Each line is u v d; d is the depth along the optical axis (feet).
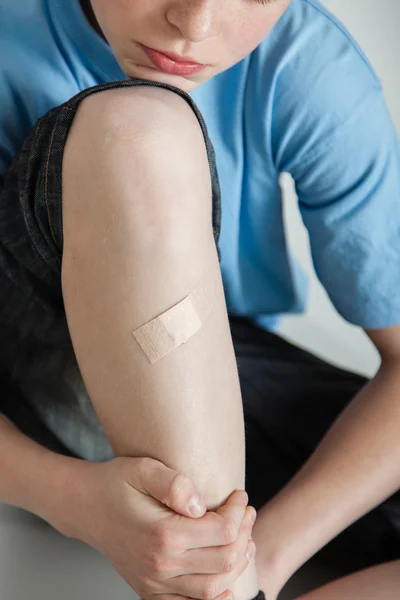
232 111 3.75
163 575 2.77
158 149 2.62
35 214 2.95
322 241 3.85
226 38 2.98
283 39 3.66
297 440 4.10
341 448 3.56
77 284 2.74
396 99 7.04
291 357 4.52
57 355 3.46
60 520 3.03
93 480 2.88
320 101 3.65
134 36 2.96
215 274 2.77
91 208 2.65
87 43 3.54
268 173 3.89
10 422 3.36
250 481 3.99
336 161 3.72
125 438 2.77
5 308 3.47
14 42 3.57
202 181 2.71
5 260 3.36
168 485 2.65
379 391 3.76
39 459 3.11
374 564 3.85
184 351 2.65
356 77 3.73
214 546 2.74
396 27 7.59
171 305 2.63
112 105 2.70
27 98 3.57
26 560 3.56
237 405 2.81
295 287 4.39
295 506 3.43
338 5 7.70
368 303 3.82
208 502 2.75
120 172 2.60
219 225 3.11
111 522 2.82
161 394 2.66
